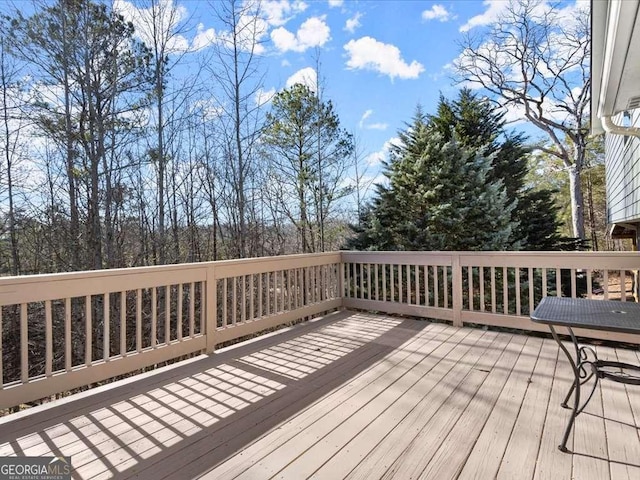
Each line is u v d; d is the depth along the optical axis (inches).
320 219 438.3
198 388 109.0
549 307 93.1
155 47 318.7
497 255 164.2
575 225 530.0
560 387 105.7
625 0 71.2
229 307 283.1
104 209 314.0
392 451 75.2
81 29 288.8
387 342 151.5
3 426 87.7
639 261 136.0
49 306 102.3
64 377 103.6
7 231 303.7
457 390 104.4
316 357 134.6
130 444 79.8
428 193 295.1
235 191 369.7
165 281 128.8
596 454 73.1
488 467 69.4
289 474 68.5
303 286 192.4
